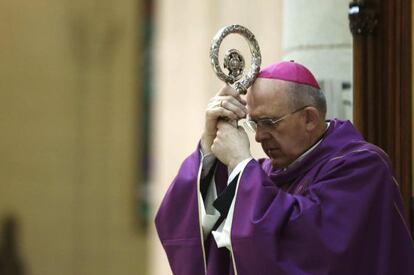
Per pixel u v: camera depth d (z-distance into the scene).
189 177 9.63
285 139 9.27
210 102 9.52
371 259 8.89
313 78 9.46
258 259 8.52
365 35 11.97
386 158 9.36
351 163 9.05
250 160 9.05
